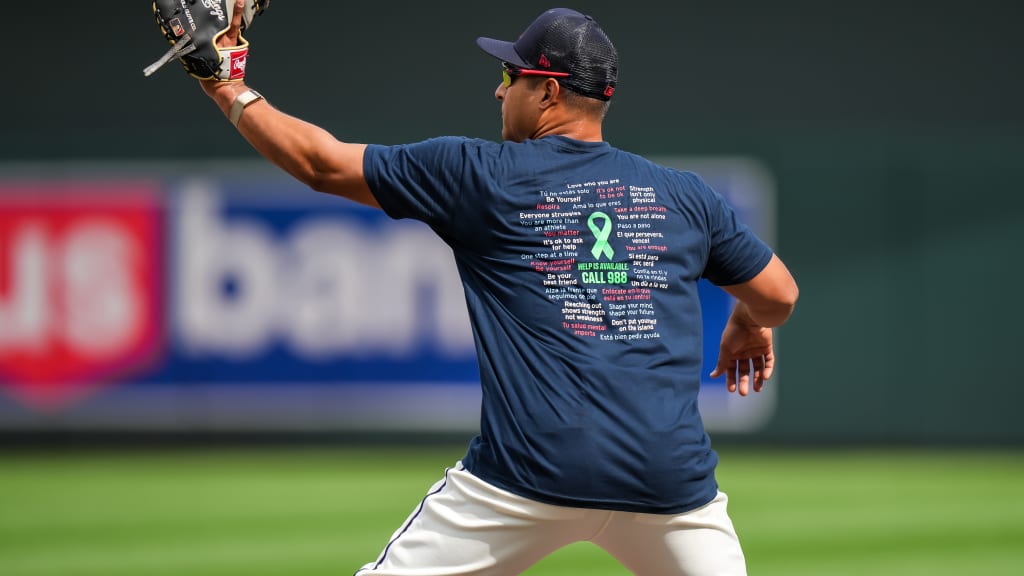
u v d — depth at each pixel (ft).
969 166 168.96
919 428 169.48
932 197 169.48
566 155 38.17
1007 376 168.76
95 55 185.78
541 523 36.60
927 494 129.29
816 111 187.83
